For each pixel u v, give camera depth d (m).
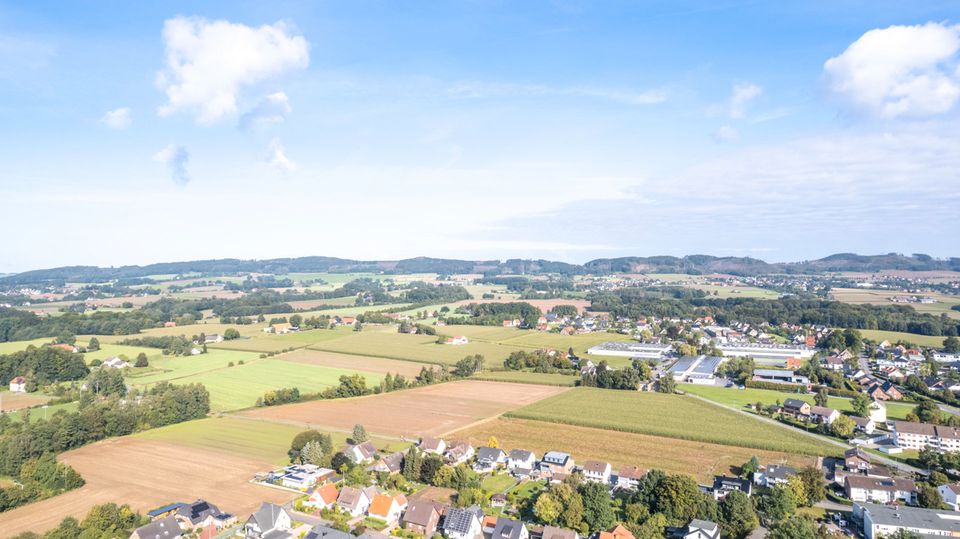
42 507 122.88
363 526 117.25
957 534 108.00
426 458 142.62
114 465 147.62
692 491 118.25
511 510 125.44
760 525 116.69
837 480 135.62
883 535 109.38
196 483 136.75
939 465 141.88
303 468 142.62
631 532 110.00
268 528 113.19
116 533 111.50
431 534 116.56
